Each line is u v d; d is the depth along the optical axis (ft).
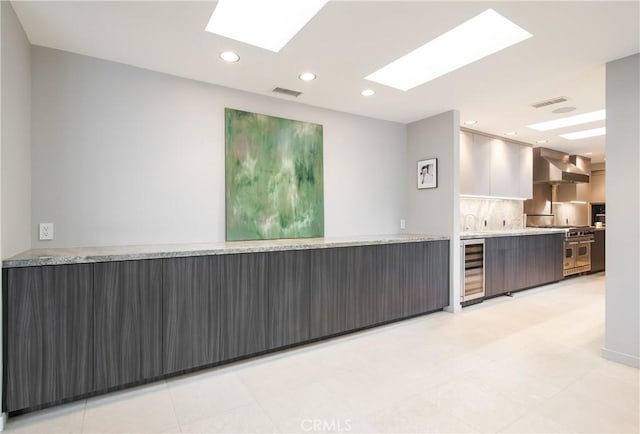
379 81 9.73
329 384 7.10
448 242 12.49
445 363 8.09
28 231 7.23
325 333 9.34
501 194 16.38
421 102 11.41
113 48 7.73
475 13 6.38
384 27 6.86
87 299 6.32
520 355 8.54
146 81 8.80
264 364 8.06
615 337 8.18
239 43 7.50
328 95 10.71
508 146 16.78
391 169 13.76
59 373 6.11
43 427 5.67
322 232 11.84
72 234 7.89
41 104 7.57
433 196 13.09
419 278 11.59
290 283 8.72
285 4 6.86
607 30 6.87
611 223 8.21
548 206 21.17
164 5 6.13
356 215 12.78
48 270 5.99
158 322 6.98
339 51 7.84
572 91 10.34
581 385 7.02
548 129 15.12
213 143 9.78
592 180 24.44
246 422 5.82
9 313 5.72
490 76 9.23
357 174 12.82
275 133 10.87
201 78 9.39
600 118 13.46
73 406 6.27
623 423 5.72
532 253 15.96
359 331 10.35
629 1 5.92
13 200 6.21
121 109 8.47
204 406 6.30
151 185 8.86
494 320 11.46
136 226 8.66
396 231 13.87
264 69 8.82
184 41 7.41
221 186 9.90
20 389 5.81
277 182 10.89
